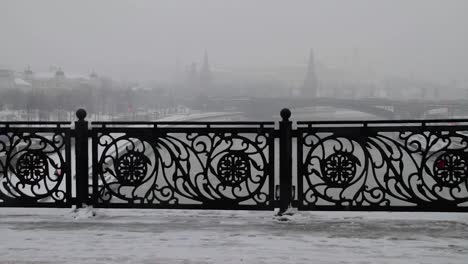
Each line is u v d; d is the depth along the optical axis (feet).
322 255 11.25
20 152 14.60
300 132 14.29
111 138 14.58
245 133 14.37
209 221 13.97
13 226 13.65
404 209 13.99
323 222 13.80
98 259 11.08
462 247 11.74
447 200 13.82
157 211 14.89
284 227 13.38
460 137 13.67
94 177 14.71
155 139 14.55
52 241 12.35
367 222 13.78
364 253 11.37
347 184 14.15
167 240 12.35
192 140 14.46
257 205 14.42
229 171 14.48
